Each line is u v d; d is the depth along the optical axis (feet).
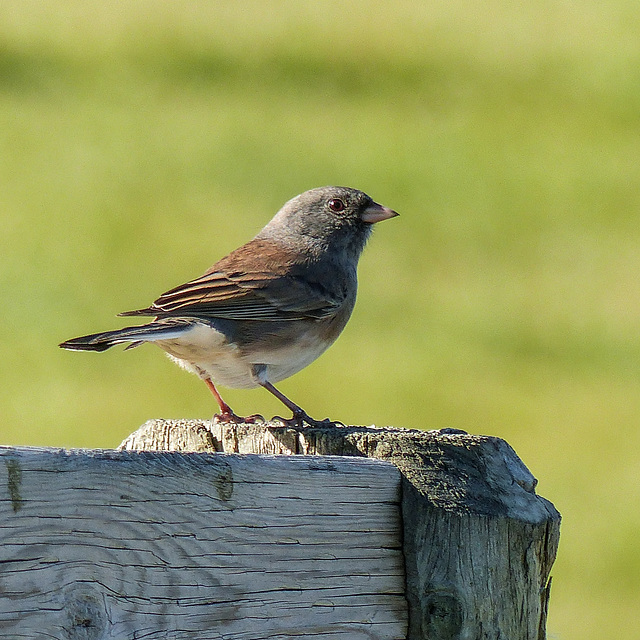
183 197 76.54
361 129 91.71
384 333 60.29
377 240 72.74
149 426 18.83
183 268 66.23
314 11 116.47
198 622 13.34
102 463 12.91
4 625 12.34
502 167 85.56
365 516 14.42
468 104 98.22
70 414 48.93
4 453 12.48
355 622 14.23
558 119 96.02
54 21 112.06
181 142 86.53
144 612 13.05
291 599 13.89
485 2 122.11
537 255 71.46
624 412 52.37
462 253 71.41
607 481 45.88
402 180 81.61
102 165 81.00
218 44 107.86
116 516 12.95
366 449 15.48
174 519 13.26
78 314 60.23
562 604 38.81
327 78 102.58
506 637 14.52
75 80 98.84
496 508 14.66
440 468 14.97
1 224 70.59
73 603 12.67
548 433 50.21
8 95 94.48
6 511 12.44
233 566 13.58
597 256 71.36
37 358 54.90
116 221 71.67
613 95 100.37
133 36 108.68
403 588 14.53
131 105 93.76
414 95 99.86
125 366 54.85
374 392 53.26
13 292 62.08
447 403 52.47
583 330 62.13
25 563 12.49
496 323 61.36
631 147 90.99
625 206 78.89
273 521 13.85
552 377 56.24
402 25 113.91
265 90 99.35
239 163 82.64
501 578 14.55
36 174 79.51
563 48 110.11
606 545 41.93
